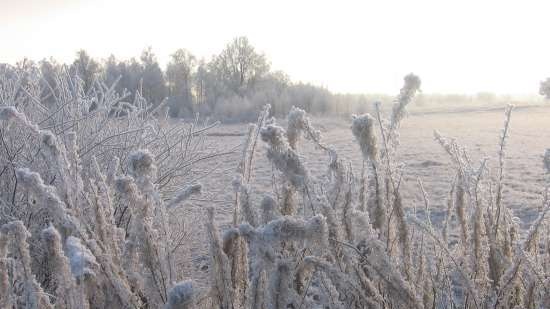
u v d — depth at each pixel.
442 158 11.16
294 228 1.06
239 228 1.12
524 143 15.09
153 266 1.24
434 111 39.69
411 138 17.67
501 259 1.32
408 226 1.32
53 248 1.16
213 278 1.24
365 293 1.19
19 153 2.84
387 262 1.13
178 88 36.56
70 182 1.52
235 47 42.97
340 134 18.80
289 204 1.34
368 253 1.19
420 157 11.56
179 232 2.38
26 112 3.37
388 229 1.27
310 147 8.44
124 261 1.32
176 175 3.33
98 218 1.38
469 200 1.37
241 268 1.33
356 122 1.20
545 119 26.69
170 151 3.45
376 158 1.21
